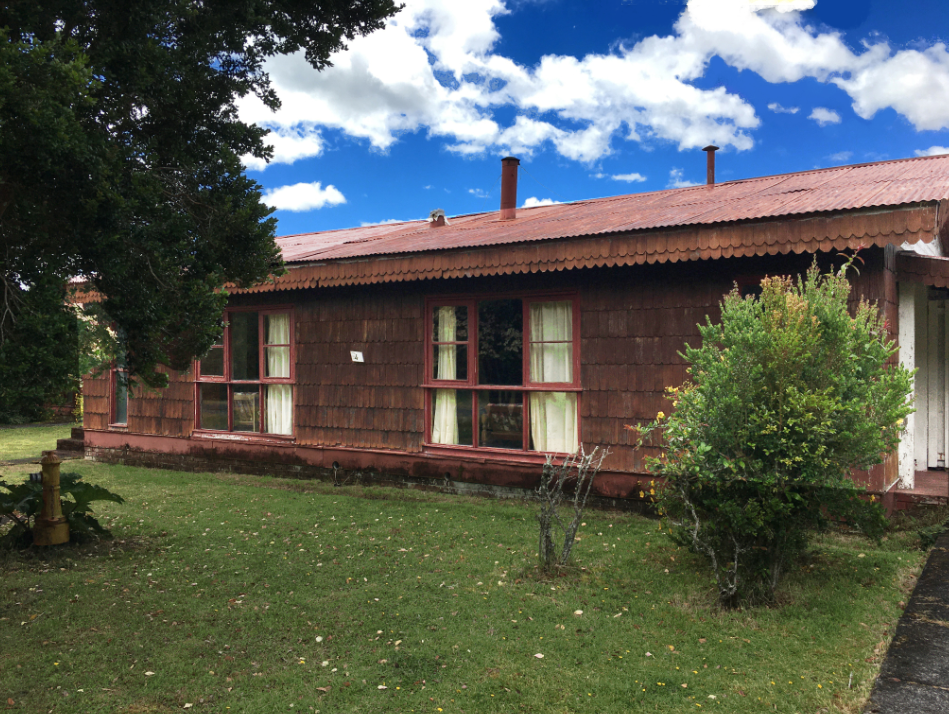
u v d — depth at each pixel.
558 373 7.91
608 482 7.44
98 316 4.72
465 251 7.74
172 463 11.30
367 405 9.28
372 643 4.15
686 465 4.61
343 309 9.52
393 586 5.18
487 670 3.76
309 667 3.85
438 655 3.95
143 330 4.64
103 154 4.37
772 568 4.66
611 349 7.43
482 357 8.41
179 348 5.14
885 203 5.52
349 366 9.45
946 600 4.31
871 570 5.03
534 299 8.01
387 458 9.08
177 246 4.84
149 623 4.52
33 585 5.29
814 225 5.84
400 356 9.00
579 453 7.64
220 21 5.32
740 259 6.68
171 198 5.07
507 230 8.66
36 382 4.08
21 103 3.68
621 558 5.70
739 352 4.47
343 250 9.46
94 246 4.36
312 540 6.58
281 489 9.22
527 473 8.00
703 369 4.99
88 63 4.42
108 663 3.92
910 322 6.63
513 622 4.43
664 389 7.09
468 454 8.45
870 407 4.44
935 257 6.55
